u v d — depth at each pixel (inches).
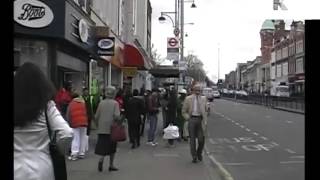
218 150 690.2
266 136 909.2
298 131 1021.8
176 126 751.7
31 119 145.5
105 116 468.8
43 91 146.9
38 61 637.9
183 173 471.5
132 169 494.9
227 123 1288.1
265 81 5792.3
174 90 805.9
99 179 433.7
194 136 547.2
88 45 852.6
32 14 598.9
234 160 584.7
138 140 701.9
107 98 474.9
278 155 630.5
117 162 543.8
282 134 951.0
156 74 1517.0
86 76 941.2
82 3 818.2
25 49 631.2
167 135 711.1
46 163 148.9
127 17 1654.8
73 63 807.7
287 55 4566.9
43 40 641.6
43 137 149.4
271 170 503.2
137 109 688.4
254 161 574.6
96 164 522.9
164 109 850.8
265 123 1289.4
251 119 1475.1
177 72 1508.4
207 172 478.9
